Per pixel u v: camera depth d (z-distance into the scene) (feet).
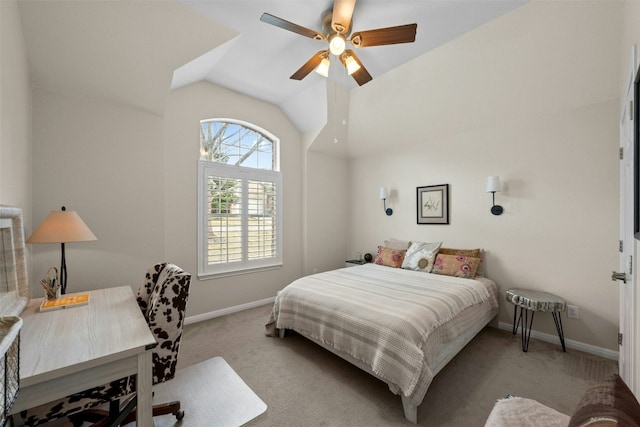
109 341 3.81
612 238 7.78
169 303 4.83
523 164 9.43
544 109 8.84
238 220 11.76
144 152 8.39
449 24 7.41
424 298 7.19
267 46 8.45
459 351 7.64
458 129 10.96
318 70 7.52
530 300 7.93
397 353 5.46
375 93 11.16
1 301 4.52
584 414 2.04
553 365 7.29
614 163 7.76
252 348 8.23
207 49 7.73
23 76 5.95
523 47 7.61
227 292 11.34
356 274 10.21
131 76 7.47
